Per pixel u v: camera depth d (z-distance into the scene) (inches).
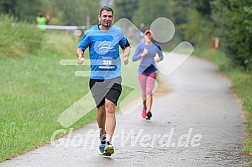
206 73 2783.0
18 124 1018.1
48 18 3132.4
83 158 789.2
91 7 3245.6
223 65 3024.1
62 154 813.2
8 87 1531.7
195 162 772.6
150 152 840.9
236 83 2114.9
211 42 4210.1
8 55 2098.9
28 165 737.6
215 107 1446.9
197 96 1733.5
